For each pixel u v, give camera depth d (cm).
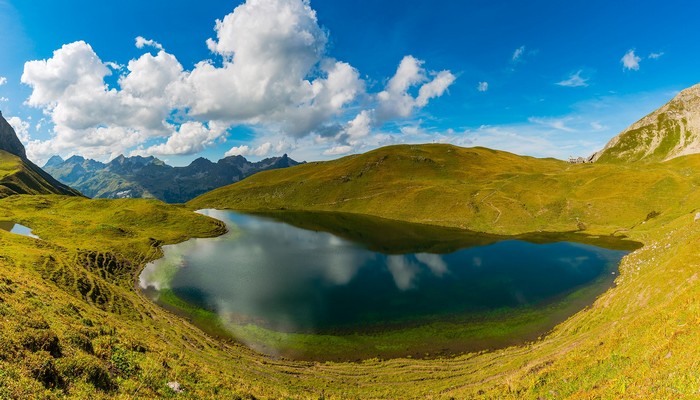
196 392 2236
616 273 7438
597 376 2406
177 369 2484
